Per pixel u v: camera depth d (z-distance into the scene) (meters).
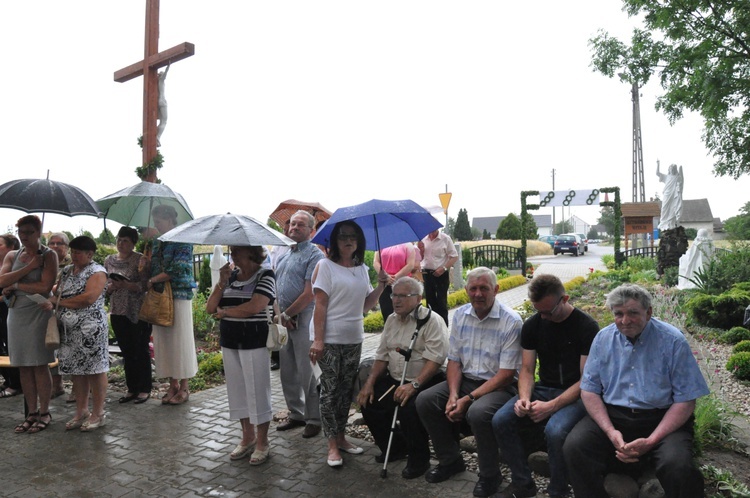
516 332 3.89
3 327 6.30
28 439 4.67
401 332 4.17
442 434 3.80
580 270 24.64
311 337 4.26
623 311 3.20
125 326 5.53
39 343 4.82
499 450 3.80
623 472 3.38
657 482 3.26
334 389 4.09
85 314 4.79
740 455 3.88
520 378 3.76
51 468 4.11
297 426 4.90
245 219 4.12
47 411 5.00
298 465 4.12
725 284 11.09
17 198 4.84
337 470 4.02
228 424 4.99
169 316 5.38
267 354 4.20
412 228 4.54
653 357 3.22
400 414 3.91
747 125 13.02
